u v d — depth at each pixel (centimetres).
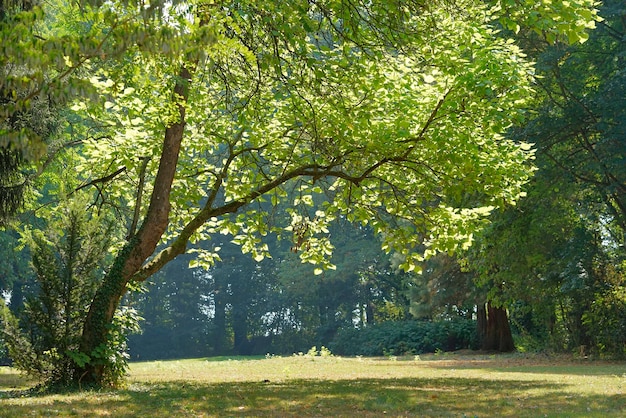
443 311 4428
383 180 1659
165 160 1539
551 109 2500
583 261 2788
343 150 1596
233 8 948
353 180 1588
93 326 1437
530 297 3084
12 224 1722
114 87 1164
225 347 7381
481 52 1415
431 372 2139
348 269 5644
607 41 2467
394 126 1521
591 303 2991
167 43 564
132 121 1594
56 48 535
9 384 1641
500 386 1515
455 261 3675
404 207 1747
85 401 1131
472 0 1394
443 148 1501
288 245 6781
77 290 1423
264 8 950
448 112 1495
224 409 1045
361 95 1516
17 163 1530
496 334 3981
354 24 1033
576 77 2441
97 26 720
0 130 566
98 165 1836
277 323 7300
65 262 1435
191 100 1532
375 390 1398
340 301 6594
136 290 1577
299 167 1634
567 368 2334
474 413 1007
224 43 753
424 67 1520
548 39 991
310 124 1470
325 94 1200
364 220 1772
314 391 1369
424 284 3934
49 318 1407
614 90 2228
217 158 1898
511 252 2778
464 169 1545
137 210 1669
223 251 7031
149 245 1509
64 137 2106
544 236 2767
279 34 988
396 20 1055
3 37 520
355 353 5141
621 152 2262
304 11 980
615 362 2734
